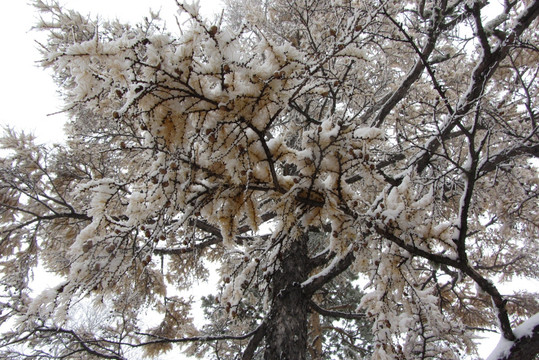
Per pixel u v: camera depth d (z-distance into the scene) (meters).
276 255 2.84
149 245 2.08
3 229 4.27
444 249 2.72
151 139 1.84
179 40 1.64
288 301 3.90
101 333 4.46
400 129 3.79
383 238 2.49
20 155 4.32
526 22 3.14
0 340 3.22
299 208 2.38
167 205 1.89
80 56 1.55
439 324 2.76
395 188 2.55
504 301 2.78
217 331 4.60
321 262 4.46
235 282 2.70
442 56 4.78
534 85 3.81
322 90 2.11
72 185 4.81
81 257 1.94
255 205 2.19
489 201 4.80
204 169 1.96
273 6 5.05
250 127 1.86
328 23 3.83
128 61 1.58
